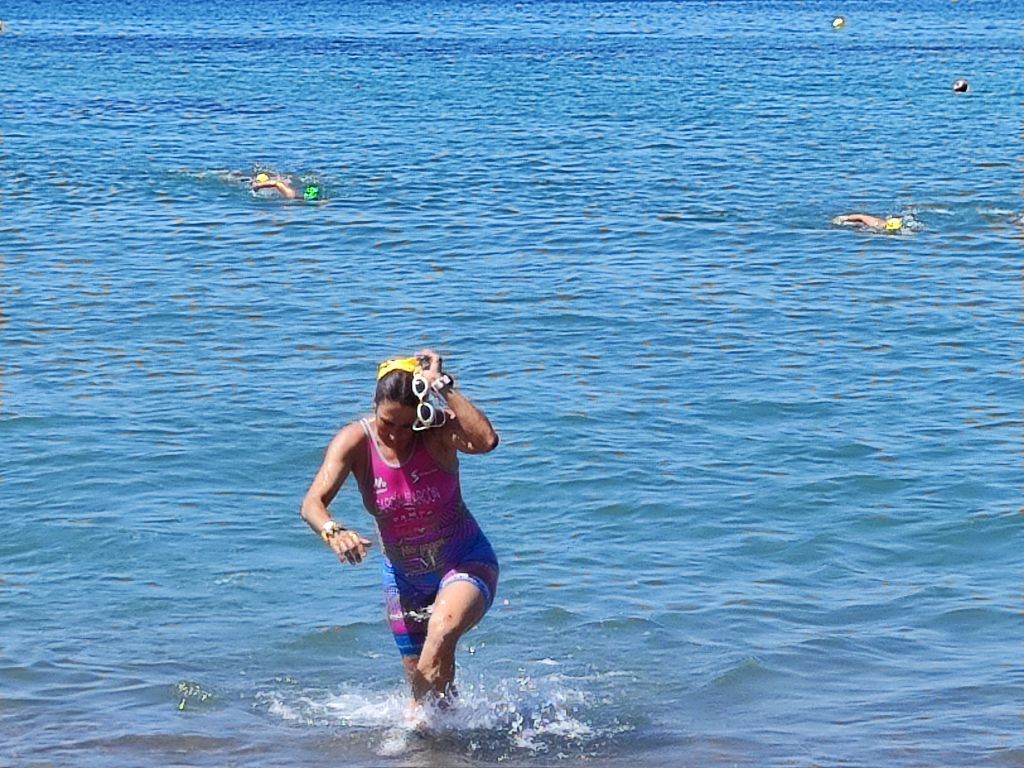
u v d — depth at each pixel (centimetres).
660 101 4184
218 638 829
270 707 744
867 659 797
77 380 1400
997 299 1795
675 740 702
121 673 777
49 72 4988
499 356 1508
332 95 4319
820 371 1448
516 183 2734
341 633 838
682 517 1030
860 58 5681
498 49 5991
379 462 716
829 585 910
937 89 4556
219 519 1023
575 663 796
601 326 1642
